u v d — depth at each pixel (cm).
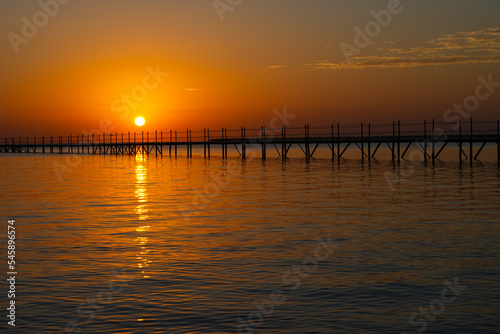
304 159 8900
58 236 2025
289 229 2156
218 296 1302
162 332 1095
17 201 3130
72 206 2900
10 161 8594
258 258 1664
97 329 1111
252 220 2392
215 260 1641
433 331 1094
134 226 2247
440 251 1738
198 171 5956
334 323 1135
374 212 2603
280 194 3456
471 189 3653
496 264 1568
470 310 1201
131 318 1167
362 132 7650
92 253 1739
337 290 1340
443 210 2648
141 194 3516
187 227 2217
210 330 1103
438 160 8188
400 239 1933
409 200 3066
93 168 6650
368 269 1527
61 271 1524
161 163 7975
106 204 2989
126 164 7681
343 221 2342
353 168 6259
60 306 1238
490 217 2412
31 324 1138
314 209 2730
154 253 1738
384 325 1123
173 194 3512
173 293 1324
